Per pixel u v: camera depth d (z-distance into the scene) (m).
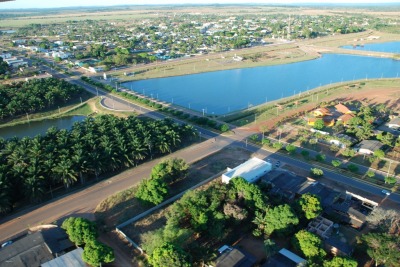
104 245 94.75
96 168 140.00
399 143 164.75
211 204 110.19
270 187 130.38
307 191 124.81
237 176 125.38
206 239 106.12
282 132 189.50
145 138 156.38
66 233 105.31
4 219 119.44
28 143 148.12
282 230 103.62
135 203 125.44
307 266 87.12
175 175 136.00
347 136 176.00
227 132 191.50
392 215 105.12
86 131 161.75
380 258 90.50
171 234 97.19
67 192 135.38
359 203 123.75
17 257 94.81
